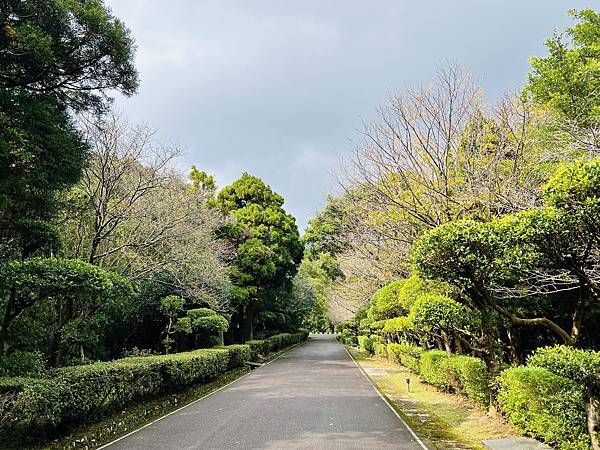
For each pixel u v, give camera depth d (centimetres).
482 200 902
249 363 2058
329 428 780
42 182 790
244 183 2878
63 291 728
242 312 2742
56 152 782
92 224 1218
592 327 923
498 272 685
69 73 823
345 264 2198
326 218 2145
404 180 1081
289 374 1720
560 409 568
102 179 1162
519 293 790
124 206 1226
